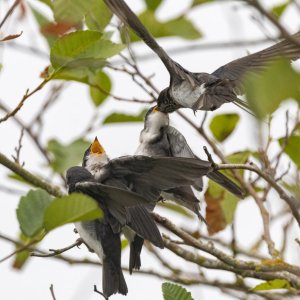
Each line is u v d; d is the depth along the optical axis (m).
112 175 9.34
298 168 11.64
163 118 11.64
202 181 10.28
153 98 11.69
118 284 9.97
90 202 7.37
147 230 9.09
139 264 10.16
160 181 9.17
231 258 10.82
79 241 10.16
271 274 10.65
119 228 9.58
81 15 9.27
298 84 5.68
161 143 11.68
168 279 12.41
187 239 10.86
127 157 9.13
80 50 9.48
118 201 8.86
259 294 12.05
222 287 12.28
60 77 10.48
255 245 13.88
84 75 10.91
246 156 12.09
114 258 10.07
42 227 7.82
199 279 12.41
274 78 5.70
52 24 9.18
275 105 5.74
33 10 10.95
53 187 11.12
